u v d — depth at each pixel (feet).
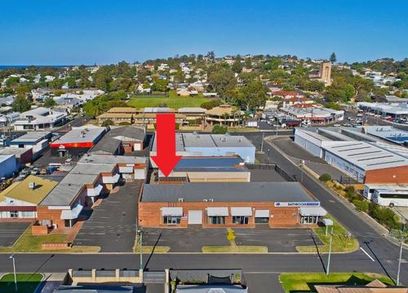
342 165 315.37
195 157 299.99
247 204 205.36
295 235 194.49
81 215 214.48
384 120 574.97
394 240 191.72
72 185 224.94
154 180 273.75
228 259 169.48
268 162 338.75
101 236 188.75
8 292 142.00
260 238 190.39
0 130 466.29
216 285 143.02
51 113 537.24
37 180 243.19
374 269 164.25
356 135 397.60
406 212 233.96
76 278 149.28
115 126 480.23
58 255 169.78
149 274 150.82
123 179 279.49
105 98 645.51
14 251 172.55
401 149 329.93
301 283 152.05
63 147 346.13
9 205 208.44
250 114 595.88
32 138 374.22
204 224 204.95
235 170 262.88
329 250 169.37
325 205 238.07
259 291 146.10
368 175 272.72
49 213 196.65
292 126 525.34
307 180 289.33
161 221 203.31
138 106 629.51
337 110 609.01
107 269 158.30
